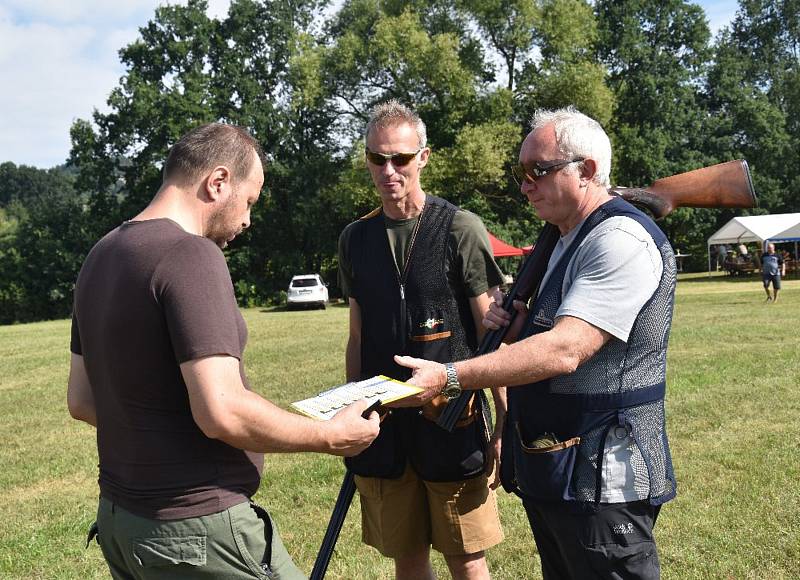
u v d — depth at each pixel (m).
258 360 10.78
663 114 37.75
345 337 13.88
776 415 5.66
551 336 1.79
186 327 1.53
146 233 1.63
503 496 4.28
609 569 1.85
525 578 3.25
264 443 1.60
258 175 1.87
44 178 87.50
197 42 36.34
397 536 2.56
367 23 32.72
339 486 4.62
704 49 39.66
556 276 1.98
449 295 2.46
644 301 1.80
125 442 1.66
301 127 37.44
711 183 2.28
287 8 37.91
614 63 38.28
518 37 29.70
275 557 1.77
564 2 29.52
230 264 34.91
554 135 1.94
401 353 2.47
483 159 27.48
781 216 30.03
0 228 41.44
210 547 1.65
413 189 2.47
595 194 1.96
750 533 3.51
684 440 5.12
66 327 23.38
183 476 1.63
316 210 35.47
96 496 4.75
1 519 4.32
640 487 1.84
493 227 29.08
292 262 35.56
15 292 34.84
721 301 17.62
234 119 35.50
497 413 2.50
